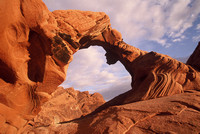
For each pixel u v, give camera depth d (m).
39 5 7.89
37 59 8.84
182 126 4.71
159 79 12.62
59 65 8.85
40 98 8.46
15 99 7.39
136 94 13.27
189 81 13.07
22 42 7.92
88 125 7.40
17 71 7.53
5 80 7.71
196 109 6.20
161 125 5.14
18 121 7.19
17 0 7.27
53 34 8.42
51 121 14.65
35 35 8.72
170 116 5.78
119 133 5.05
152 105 7.77
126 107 8.38
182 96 8.96
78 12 12.79
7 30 7.04
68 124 8.85
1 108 6.60
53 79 8.85
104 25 16.39
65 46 8.77
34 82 8.62
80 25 11.22
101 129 5.84
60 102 21.02
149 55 17.73
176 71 13.80
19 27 7.57
